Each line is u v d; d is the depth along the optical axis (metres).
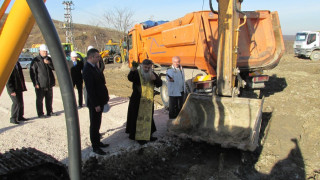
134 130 4.92
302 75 12.12
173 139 5.16
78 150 1.29
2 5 1.48
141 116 4.84
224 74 5.12
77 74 7.51
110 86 12.41
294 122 6.09
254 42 6.98
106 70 19.91
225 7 4.87
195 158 4.62
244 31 6.97
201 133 5.20
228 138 4.86
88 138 5.24
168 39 7.82
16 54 1.37
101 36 49.38
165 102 7.97
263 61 7.03
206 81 6.52
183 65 7.92
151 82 4.89
